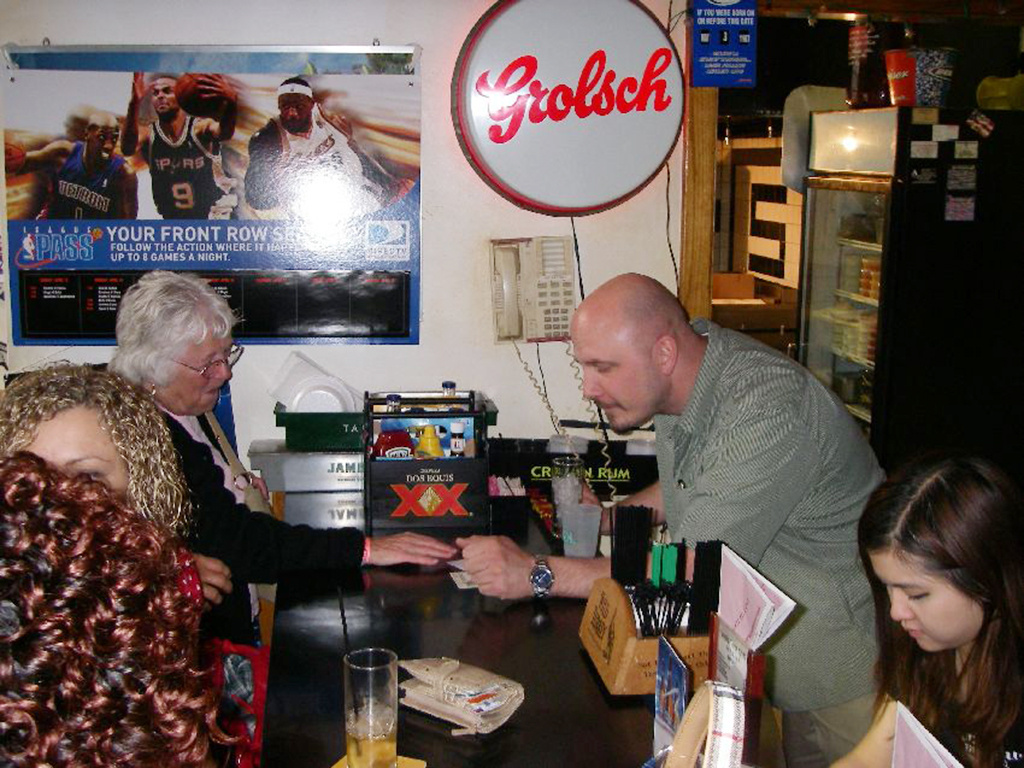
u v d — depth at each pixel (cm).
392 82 285
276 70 282
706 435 200
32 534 64
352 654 146
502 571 202
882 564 143
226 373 237
